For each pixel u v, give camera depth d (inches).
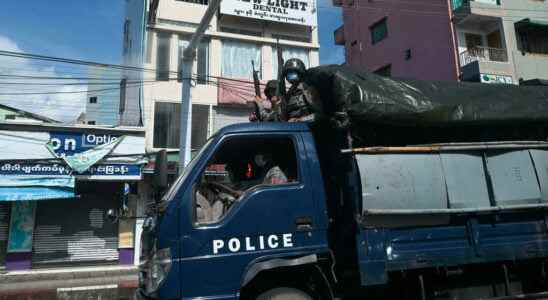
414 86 180.5
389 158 163.6
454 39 816.3
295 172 171.2
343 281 168.9
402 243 164.1
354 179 160.4
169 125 692.1
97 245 618.5
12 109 764.6
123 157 611.2
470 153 176.6
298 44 796.0
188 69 468.1
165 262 147.6
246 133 169.8
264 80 761.0
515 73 776.3
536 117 194.2
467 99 184.2
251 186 176.7
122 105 772.0
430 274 176.9
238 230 154.5
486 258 173.0
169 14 730.8
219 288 148.2
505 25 799.1
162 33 723.4
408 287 176.7
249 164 185.3
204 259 149.3
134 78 740.7
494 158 179.6
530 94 199.9
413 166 165.9
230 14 760.3
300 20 811.4
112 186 625.9
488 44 834.8
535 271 194.1
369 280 156.7
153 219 162.9
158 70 708.7
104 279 538.0
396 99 170.7
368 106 165.6
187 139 461.7
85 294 414.0
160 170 172.9
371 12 1064.8
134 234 632.4
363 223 158.4
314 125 178.7
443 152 172.6
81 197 617.6
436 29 858.1
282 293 155.3
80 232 613.0
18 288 481.7
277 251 156.0
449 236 170.1
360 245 158.2
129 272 585.3
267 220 157.9
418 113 172.4
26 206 595.2
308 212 163.0
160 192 174.7
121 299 402.0
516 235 179.9
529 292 192.5
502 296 184.2
